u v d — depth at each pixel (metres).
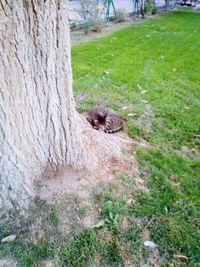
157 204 1.98
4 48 1.50
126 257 1.64
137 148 2.54
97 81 4.08
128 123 3.00
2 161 1.73
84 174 2.14
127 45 6.11
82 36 6.93
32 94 1.76
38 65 1.71
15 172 1.81
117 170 2.24
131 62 4.98
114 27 8.12
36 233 1.75
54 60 1.76
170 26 8.52
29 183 1.92
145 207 1.95
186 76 4.43
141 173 2.26
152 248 1.70
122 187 2.09
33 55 1.67
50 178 2.04
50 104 1.86
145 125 2.99
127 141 2.66
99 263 1.61
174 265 1.61
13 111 1.68
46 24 1.61
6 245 1.68
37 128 1.88
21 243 1.69
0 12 1.41
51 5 1.59
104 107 3.12
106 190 2.04
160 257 1.66
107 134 2.63
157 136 2.81
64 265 1.59
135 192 2.06
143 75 4.38
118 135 2.78
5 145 1.71
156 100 3.56
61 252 1.65
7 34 1.48
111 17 9.06
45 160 2.03
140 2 9.95
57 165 2.08
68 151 2.07
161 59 5.26
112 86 3.92
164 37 7.01
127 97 3.61
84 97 3.55
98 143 2.38
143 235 1.76
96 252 1.66
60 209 1.88
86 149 2.23
